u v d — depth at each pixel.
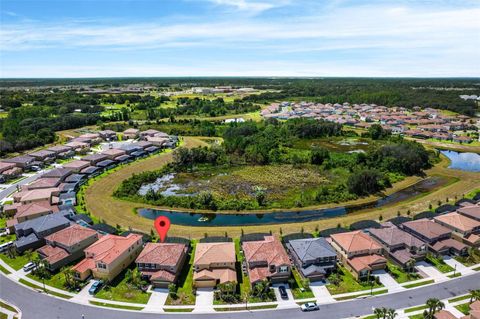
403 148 140.12
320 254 66.94
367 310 57.00
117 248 68.69
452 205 95.25
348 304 58.53
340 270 68.38
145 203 104.25
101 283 63.59
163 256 66.50
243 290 62.62
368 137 198.38
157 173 133.38
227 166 144.50
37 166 139.25
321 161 147.38
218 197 110.19
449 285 63.28
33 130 190.88
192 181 127.19
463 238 75.19
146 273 64.94
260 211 99.00
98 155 146.50
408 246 71.31
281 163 148.88
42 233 77.25
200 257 66.50
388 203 105.75
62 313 56.66
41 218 82.12
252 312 56.91
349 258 68.31
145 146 167.12
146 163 147.12
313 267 65.38
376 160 139.50
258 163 148.75
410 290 62.00
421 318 54.81
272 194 112.62
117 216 94.31
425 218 84.81
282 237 80.69
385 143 182.50
